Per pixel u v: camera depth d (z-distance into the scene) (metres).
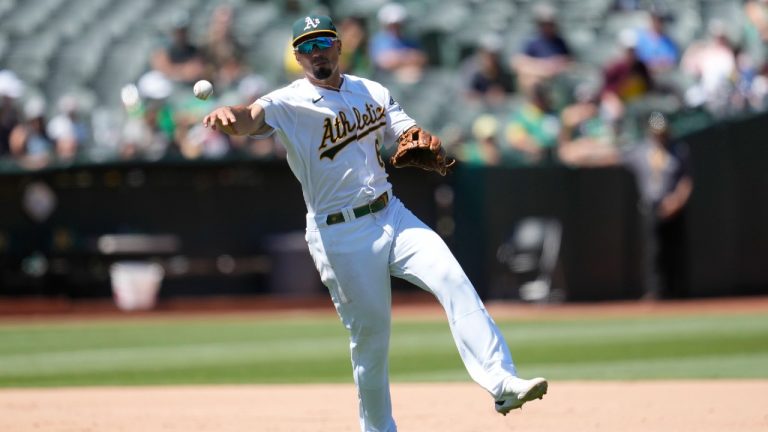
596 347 40.38
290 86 18.55
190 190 58.31
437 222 58.12
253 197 58.38
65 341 46.59
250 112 17.77
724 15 78.31
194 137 60.66
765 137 59.38
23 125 62.44
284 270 57.94
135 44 73.50
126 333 49.72
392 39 70.69
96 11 77.62
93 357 40.59
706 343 41.09
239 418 24.98
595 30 77.94
